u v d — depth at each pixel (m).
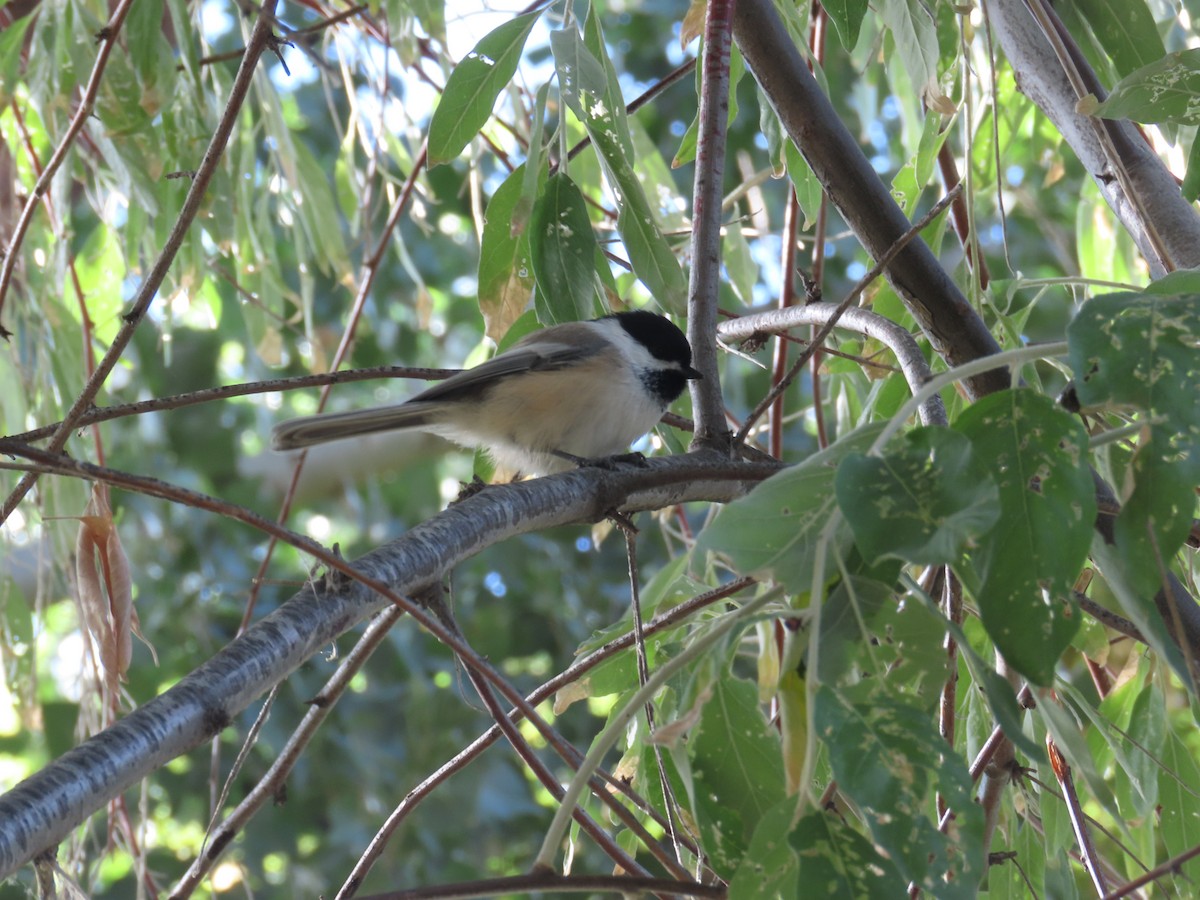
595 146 5.55
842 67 13.07
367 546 13.45
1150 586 3.03
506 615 12.66
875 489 2.98
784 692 3.32
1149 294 3.37
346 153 7.93
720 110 5.79
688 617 4.97
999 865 5.08
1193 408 3.08
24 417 7.34
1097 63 6.24
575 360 7.16
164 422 12.51
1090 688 9.35
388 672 12.04
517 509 4.56
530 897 9.95
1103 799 3.21
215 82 7.43
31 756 11.92
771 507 3.33
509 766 11.93
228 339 12.25
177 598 12.17
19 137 7.85
